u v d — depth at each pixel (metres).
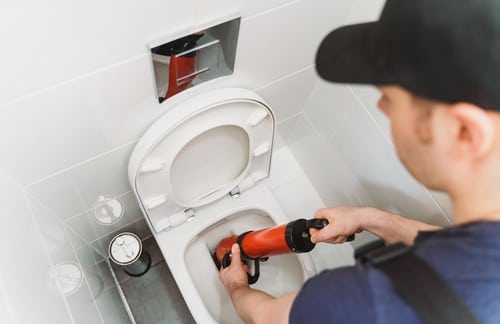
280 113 1.17
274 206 1.12
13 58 0.51
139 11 0.55
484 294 0.33
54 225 0.84
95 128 0.72
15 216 0.64
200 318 0.96
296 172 1.45
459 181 0.38
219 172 1.02
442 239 0.37
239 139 0.94
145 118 0.77
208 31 0.69
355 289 0.38
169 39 0.62
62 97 0.61
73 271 0.83
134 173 0.81
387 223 0.83
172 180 0.93
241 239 1.01
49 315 0.59
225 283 0.96
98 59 0.58
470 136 0.34
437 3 0.34
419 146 0.38
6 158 0.65
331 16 0.83
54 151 0.71
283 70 0.93
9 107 0.57
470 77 0.32
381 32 0.38
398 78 0.36
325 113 1.12
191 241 1.09
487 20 0.32
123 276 1.33
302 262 1.05
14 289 0.52
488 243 0.34
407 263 0.37
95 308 0.90
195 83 0.78
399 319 0.35
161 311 1.31
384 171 1.02
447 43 0.33
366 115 0.96
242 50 0.76
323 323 0.40
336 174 1.26
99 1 0.50
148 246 1.38
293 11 0.74
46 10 0.48
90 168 0.83
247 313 0.73
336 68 0.42
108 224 1.09
